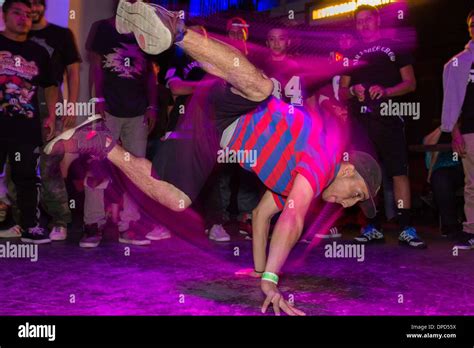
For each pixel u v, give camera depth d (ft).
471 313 8.64
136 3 7.21
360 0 25.52
